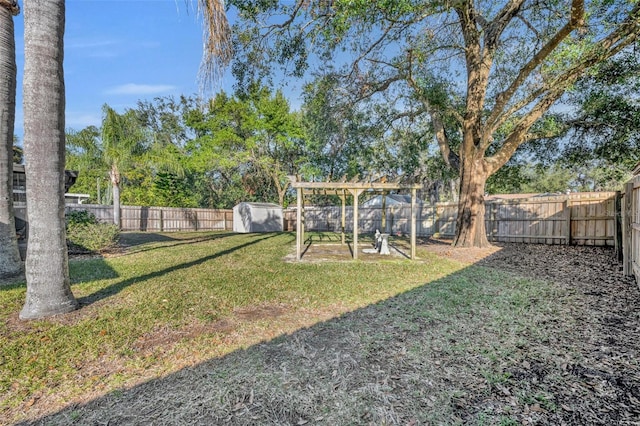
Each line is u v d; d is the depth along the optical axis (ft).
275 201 84.99
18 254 17.34
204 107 13.48
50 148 11.40
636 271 15.80
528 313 11.94
